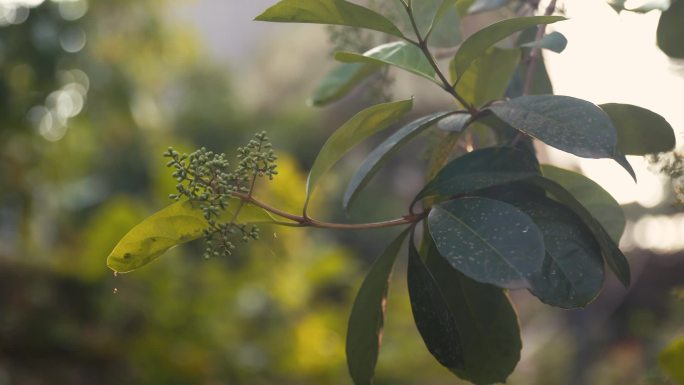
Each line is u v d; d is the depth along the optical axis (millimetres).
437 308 970
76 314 4945
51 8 3859
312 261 4902
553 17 981
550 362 5211
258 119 9930
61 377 4570
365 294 1061
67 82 4246
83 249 5324
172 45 5145
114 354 4676
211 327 4719
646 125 1115
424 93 6230
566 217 959
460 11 1354
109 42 4570
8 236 5664
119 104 4586
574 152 905
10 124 3979
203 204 972
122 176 6359
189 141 8883
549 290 915
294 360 4777
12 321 4816
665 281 3859
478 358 1103
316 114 9805
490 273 858
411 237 993
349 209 988
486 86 1182
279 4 987
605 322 4465
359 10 990
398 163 8703
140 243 1007
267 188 4445
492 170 989
